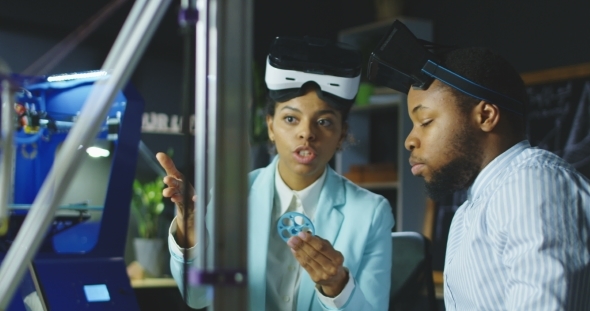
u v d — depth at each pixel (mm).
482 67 1199
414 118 1263
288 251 1566
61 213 1796
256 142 3297
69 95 1838
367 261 1568
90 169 1921
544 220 1042
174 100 4383
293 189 1609
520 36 4203
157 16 771
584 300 1019
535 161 1136
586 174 3674
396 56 1244
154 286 3170
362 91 4484
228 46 715
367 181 4508
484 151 1214
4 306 731
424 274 1859
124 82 761
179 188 1299
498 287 1144
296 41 1499
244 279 700
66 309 1623
